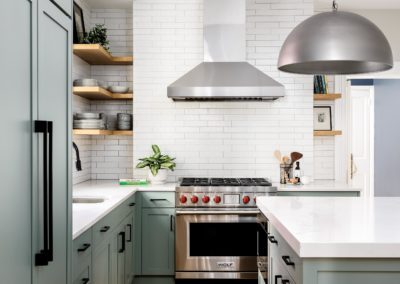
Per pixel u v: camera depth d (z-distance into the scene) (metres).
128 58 4.65
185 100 4.58
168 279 4.18
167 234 4.12
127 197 3.62
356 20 1.98
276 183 4.52
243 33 4.37
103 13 4.92
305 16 4.66
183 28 4.66
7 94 1.26
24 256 1.38
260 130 4.68
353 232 1.86
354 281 1.71
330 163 4.93
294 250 1.83
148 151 4.66
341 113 4.91
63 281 1.78
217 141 4.68
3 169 1.23
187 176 4.68
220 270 4.03
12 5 1.29
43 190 1.47
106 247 2.87
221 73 4.25
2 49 1.23
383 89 7.09
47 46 1.59
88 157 4.85
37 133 1.48
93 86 4.09
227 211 4.00
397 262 1.71
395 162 7.11
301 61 1.99
